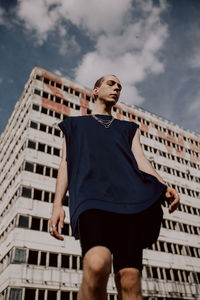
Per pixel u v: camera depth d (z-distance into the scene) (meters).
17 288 20.91
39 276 22.25
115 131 2.04
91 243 1.24
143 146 41.25
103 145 1.87
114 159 1.78
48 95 35.38
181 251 33.69
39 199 26.94
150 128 44.31
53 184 28.39
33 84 35.00
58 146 31.67
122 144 1.94
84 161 1.75
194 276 31.91
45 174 28.77
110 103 2.27
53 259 25.42
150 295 27.27
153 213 1.56
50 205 26.73
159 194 1.54
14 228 23.69
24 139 30.88
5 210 28.34
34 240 23.80
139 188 1.61
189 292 30.02
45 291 21.86
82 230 1.34
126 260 1.39
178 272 31.06
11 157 33.88
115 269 1.44
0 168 38.62
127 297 1.35
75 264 25.17
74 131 2.02
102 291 1.13
